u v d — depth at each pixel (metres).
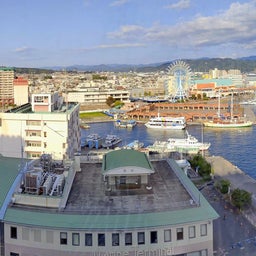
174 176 40.81
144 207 32.78
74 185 38.09
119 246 30.44
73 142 77.88
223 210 52.28
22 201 33.81
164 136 143.25
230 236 42.41
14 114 71.00
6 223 31.45
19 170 42.03
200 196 35.12
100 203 33.66
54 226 30.38
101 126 171.00
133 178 37.53
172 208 32.59
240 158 99.19
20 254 31.59
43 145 70.88
